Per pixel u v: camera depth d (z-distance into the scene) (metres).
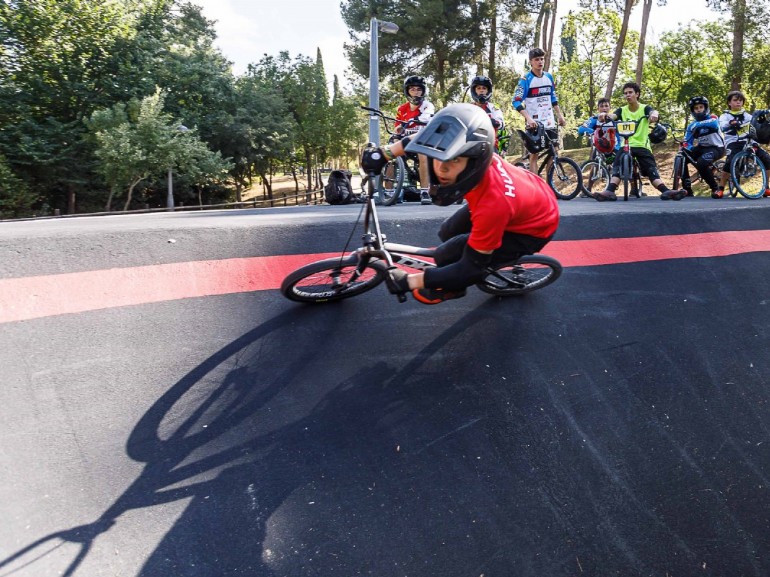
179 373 3.08
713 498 2.77
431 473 2.66
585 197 10.20
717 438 3.10
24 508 2.26
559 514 2.57
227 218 5.84
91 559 2.13
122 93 27.88
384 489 2.56
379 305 3.82
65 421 2.67
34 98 26.69
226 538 2.27
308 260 4.34
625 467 2.85
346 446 2.75
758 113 8.91
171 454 2.60
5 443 2.50
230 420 2.83
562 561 2.40
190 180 28.00
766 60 22.06
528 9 32.78
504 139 8.41
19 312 3.31
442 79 35.31
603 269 4.57
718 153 8.98
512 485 2.66
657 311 4.09
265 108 36.16
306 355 3.32
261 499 2.44
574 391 3.27
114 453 2.56
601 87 39.94
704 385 3.45
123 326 3.34
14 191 24.17
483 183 2.59
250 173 39.12
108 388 2.90
